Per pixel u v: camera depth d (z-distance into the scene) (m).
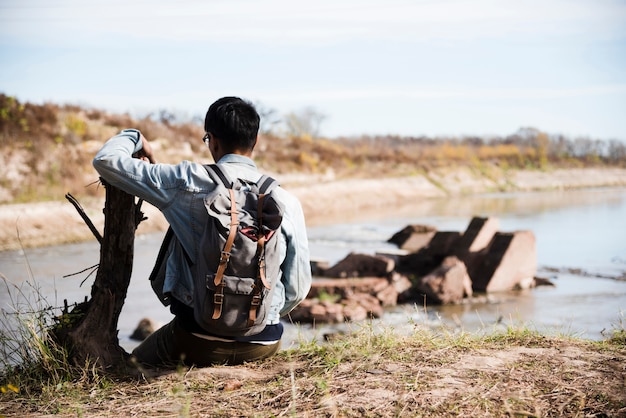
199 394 3.32
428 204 41.41
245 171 3.54
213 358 3.68
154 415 3.06
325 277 13.88
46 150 25.11
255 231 3.29
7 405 3.37
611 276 16.06
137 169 3.38
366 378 3.39
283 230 3.57
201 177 3.39
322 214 34.28
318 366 3.68
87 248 18.69
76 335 3.75
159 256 3.62
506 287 14.41
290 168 41.09
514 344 4.23
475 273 14.51
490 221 15.38
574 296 13.52
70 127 28.58
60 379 3.63
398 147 64.62
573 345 4.21
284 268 3.66
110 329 3.84
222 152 3.63
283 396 3.21
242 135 3.58
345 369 3.59
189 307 3.49
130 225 3.85
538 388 3.20
